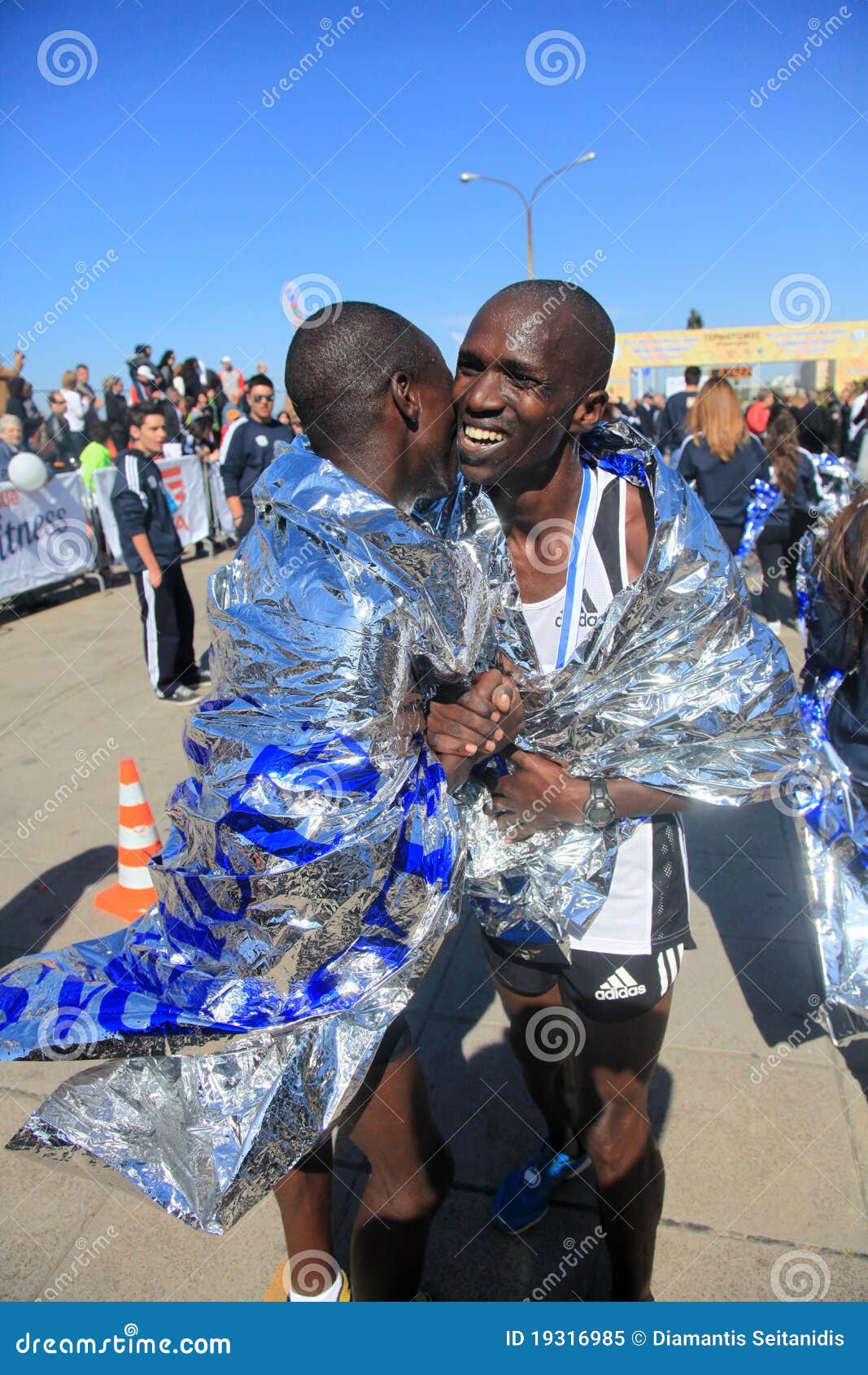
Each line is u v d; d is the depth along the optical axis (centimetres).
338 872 115
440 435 132
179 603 584
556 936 164
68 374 1095
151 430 551
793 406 970
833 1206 212
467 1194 222
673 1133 235
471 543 135
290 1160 128
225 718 116
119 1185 129
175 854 126
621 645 148
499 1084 253
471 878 157
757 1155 227
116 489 553
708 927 320
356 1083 128
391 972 126
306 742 111
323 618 110
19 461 778
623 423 154
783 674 159
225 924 120
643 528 157
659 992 166
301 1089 126
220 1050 127
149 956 126
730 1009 279
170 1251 209
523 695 150
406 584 114
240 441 648
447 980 296
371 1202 162
